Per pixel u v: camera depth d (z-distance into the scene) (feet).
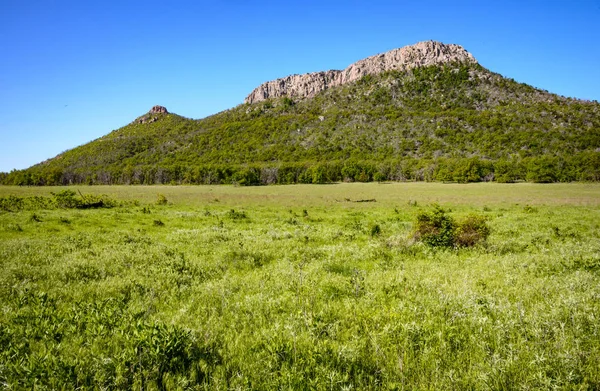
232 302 23.25
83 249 43.11
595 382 13.01
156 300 23.81
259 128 646.74
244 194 198.08
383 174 381.19
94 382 13.08
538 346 15.38
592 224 69.00
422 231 47.73
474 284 26.45
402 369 13.69
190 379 13.34
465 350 15.72
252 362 14.97
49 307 21.35
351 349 15.06
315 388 12.64
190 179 374.02
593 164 286.87
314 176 361.71
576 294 22.61
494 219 81.56
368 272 32.50
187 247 46.47
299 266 33.09
